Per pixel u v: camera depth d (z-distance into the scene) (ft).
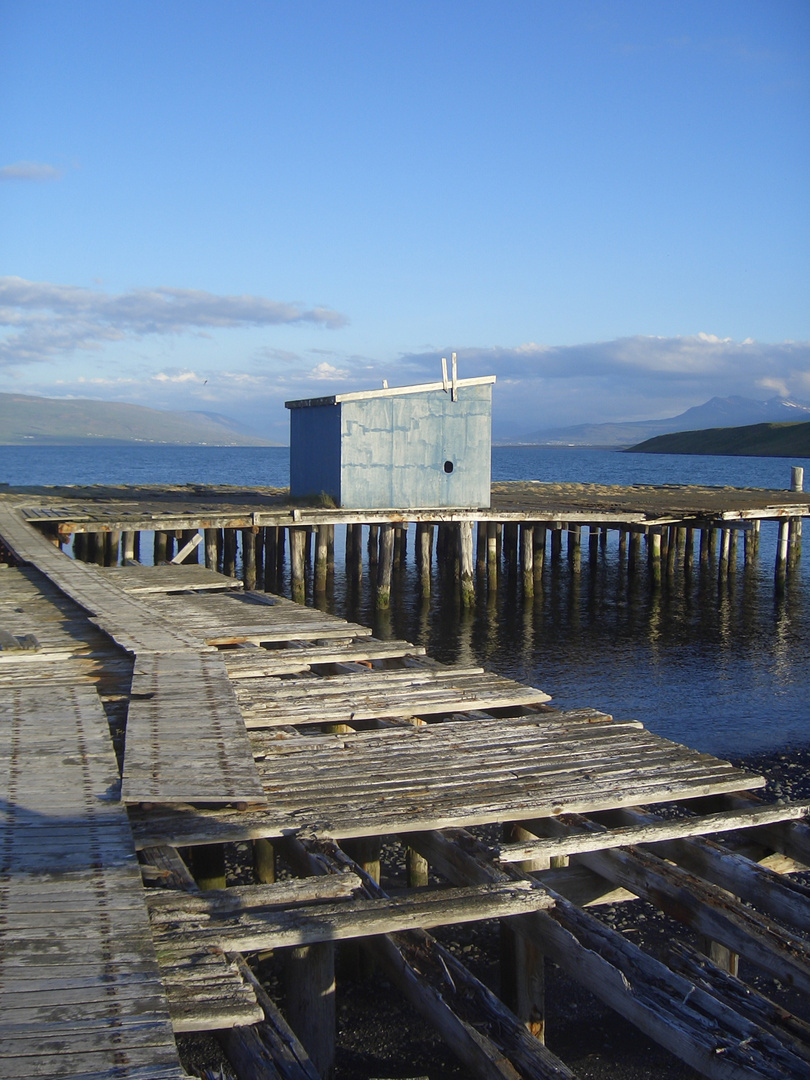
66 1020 10.40
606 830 16.79
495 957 21.71
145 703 22.62
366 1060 17.90
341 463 68.13
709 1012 12.14
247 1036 11.38
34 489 100.32
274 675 27.40
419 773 19.48
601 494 103.40
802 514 80.18
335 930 13.30
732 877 15.87
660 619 67.56
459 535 67.92
